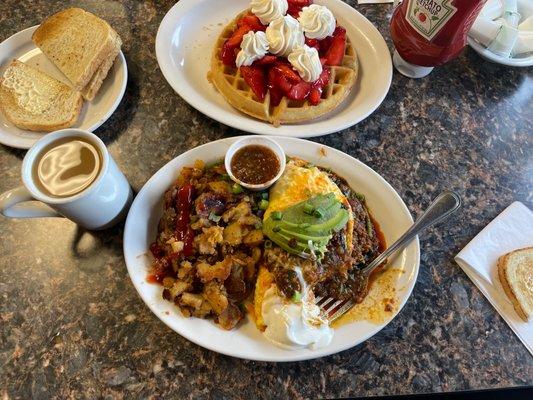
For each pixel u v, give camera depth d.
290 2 0.56
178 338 0.40
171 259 0.41
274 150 0.45
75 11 0.53
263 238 0.42
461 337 0.42
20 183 0.46
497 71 0.59
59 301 0.41
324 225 0.41
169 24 0.56
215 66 0.54
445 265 0.46
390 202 0.46
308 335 0.38
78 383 0.38
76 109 0.49
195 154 0.45
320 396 0.39
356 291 0.42
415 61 0.54
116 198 0.40
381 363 0.40
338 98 0.52
